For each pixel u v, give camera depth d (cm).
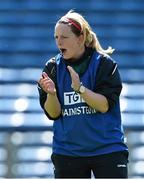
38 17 3950
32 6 3984
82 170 1288
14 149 3172
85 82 1286
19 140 3247
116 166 1266
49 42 3844
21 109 3431
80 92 1233
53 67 1317
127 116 3484
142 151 3172
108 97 1264
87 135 1274
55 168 1309
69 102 1284
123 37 3938
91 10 4038
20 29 3878
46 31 3894
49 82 1255
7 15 3931
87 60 1297
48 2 4016
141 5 4091
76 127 1277
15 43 3819
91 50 1309
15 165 3109
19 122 3338
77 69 1295
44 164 3167
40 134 3284
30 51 3791
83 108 1274
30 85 3612
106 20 4012
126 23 3991
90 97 1235
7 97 3528
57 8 4000
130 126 3381
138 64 3825
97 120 1274
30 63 3738
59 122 1302
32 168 3136
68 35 1278
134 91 3653
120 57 3850
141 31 3984
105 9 4044
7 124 3316
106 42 3922
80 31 1285
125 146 1294
